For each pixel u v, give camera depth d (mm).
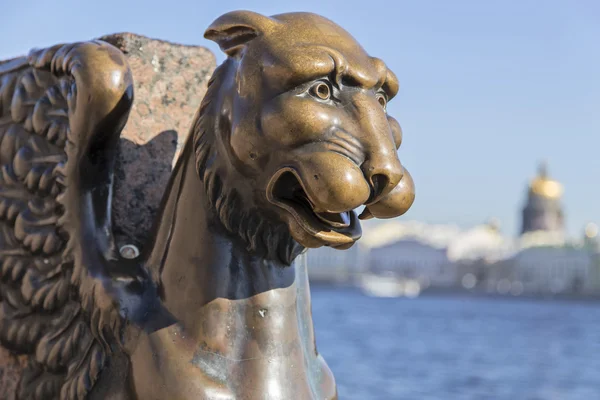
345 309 41531
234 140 1202
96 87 1300
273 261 1316
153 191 1614
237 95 1208
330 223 1184
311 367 1376
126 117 1353
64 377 1435
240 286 1290
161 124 1641
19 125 1483
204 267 1290
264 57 1184
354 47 1213
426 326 26406
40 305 1450
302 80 1158
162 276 1338
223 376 1261
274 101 1164
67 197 1399
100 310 1343
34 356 1467
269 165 1188
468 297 91625
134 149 1597
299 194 1212
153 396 1267
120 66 1320
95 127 1332
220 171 1254
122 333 1323
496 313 46219
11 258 1481
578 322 35531
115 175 1568
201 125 1274
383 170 1146
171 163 1648
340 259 98875
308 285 1429
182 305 1299
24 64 1485
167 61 1663
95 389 1359
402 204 1203
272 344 1300
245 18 1219
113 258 1386
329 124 1152
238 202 1255
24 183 1463
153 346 1285
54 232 1433
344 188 1112
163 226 1366
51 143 1445
